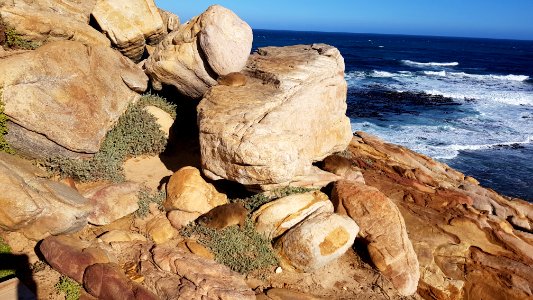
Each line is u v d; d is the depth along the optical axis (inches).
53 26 470.9
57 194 354.3
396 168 633.0
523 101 1702.8
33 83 397.1
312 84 492.7
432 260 429.1
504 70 3036.4
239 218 395.9
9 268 312.2
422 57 3927.2
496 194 619.2
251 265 363.6
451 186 611.5
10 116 378.6
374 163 649.0
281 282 362.9
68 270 309.0
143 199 412.5
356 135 766.5
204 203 409.7
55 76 417.1
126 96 503.8
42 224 332.8
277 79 478.3
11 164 360.8
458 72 2694.4
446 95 1766.7
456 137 1176.2
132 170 472.1
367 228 413.7
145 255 341.7
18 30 445.4
